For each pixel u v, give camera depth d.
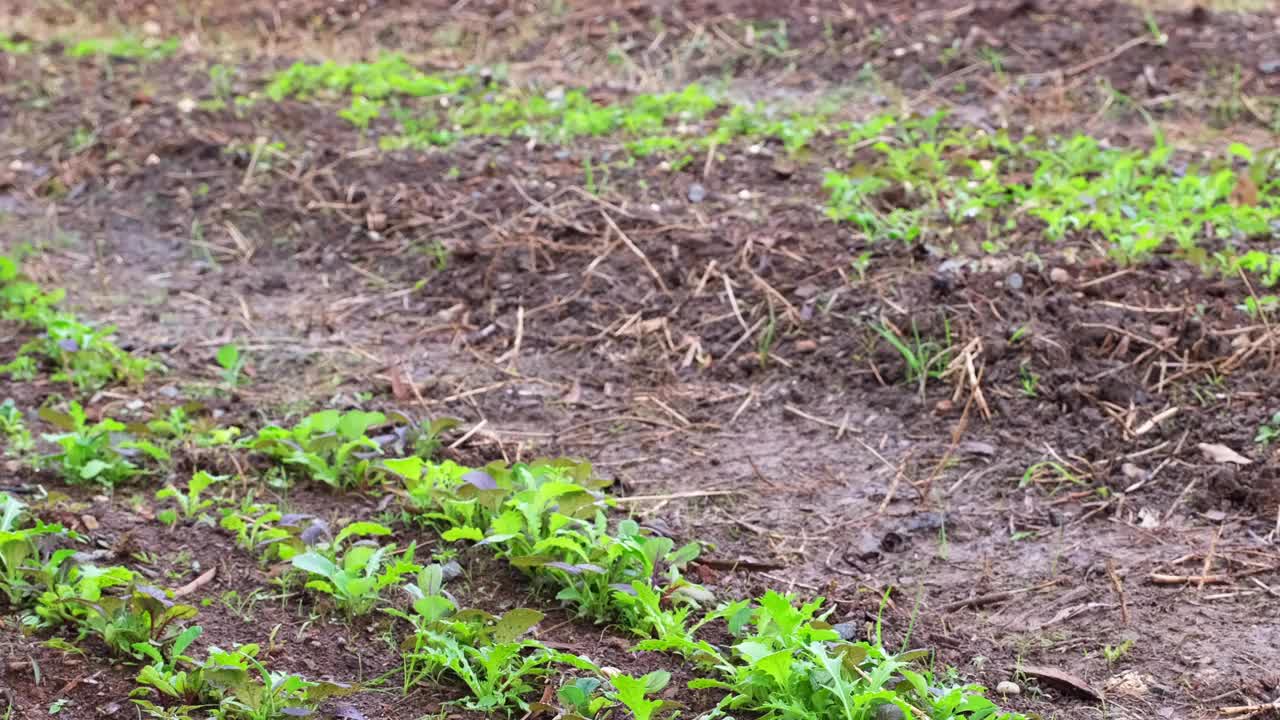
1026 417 5.30
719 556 4.53
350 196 7.67
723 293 6.32
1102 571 4.38
